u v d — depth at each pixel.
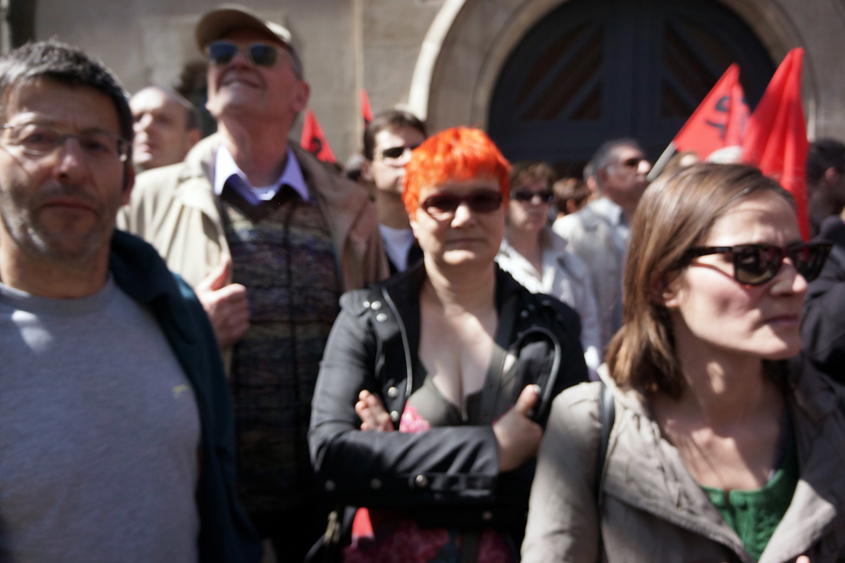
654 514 1.04
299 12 5.20
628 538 1.05
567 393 1.18
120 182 1.20
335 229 2.12
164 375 1.23
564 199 4.59
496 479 1.28
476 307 1.53
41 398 1.05
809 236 2.35
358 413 1.40
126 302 1.27
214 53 2.04
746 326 1.00
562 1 5.15
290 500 1.89
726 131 3.04
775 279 0.99
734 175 1.05
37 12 5.27
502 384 1.44
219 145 2.08
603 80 5.38
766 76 5.07
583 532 1.09
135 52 5.28
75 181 1.10
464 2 4.87
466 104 5.00
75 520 1.04
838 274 1.77
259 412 1.85
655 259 1.09
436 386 1.44
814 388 1.07
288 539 1.95
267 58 2.02
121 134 1.21
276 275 1.93
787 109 2.21
